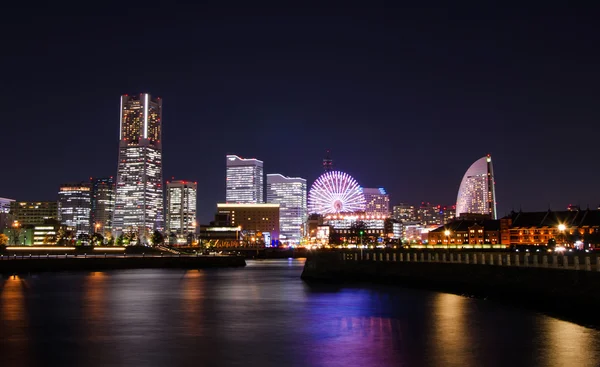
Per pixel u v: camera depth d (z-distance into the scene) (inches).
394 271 4901.6
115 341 2372.0
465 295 3833.7
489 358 1974.7
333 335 2463.1
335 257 5846.5
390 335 2431.1
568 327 2481.5
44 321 2925.7
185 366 1945.1
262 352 2144.4
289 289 4788.4
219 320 2938.0
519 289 3243.1
